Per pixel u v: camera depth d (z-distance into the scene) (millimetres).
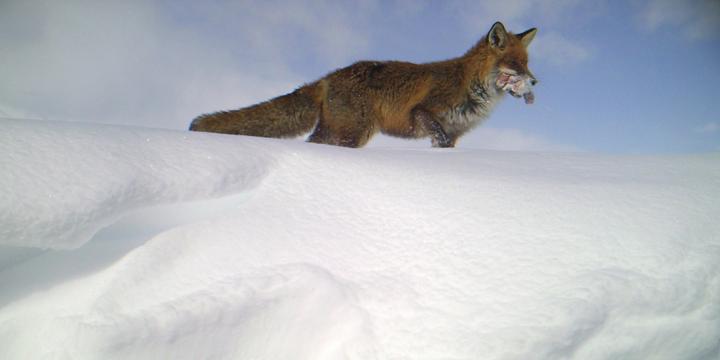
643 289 428
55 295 492
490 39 1446
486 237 528
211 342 447
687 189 591
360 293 486
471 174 706
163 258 531
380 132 1539
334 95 1454
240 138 809
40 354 427
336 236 570
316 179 688
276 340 460
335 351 438
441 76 1446
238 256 537
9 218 492
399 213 599
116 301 474
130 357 417
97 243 558
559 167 784
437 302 459
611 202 567
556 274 460
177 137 738
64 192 538
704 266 444
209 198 627
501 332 414
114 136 682
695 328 403
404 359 414
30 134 623
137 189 587
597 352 398
